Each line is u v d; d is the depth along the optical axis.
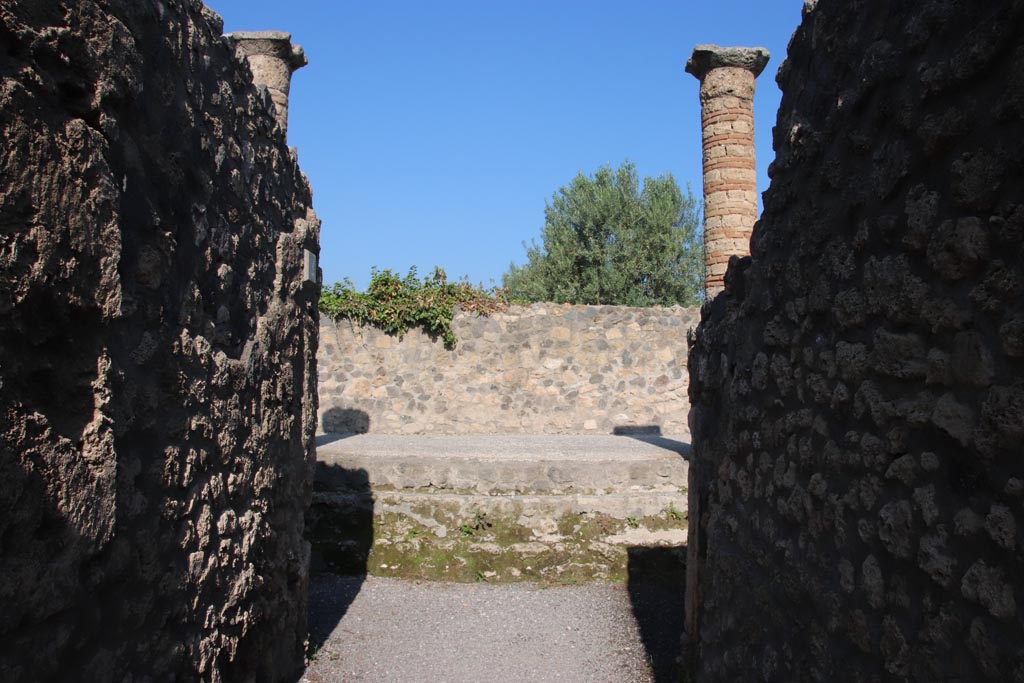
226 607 3.86
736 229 8.84
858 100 2.60
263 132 4.51
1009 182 1.78
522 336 12.61
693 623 5.14
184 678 3.41
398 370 12.54
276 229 4.74
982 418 1.86
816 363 2.95
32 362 2.32
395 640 5.93
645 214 25.34
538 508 7.87
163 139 3.18
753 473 3.73
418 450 9.41
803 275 3.10
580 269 25.83
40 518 2.31
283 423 4.81
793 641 3.05
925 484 2.13
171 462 3.22
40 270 2.29
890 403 2.33
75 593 2.49
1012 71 1.77
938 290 2.09
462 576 7.46
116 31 2.74
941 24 2.11
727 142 8.88
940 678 2.02
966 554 1.92
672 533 7.77
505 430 12.48
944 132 2.05
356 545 7.70
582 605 6.83
